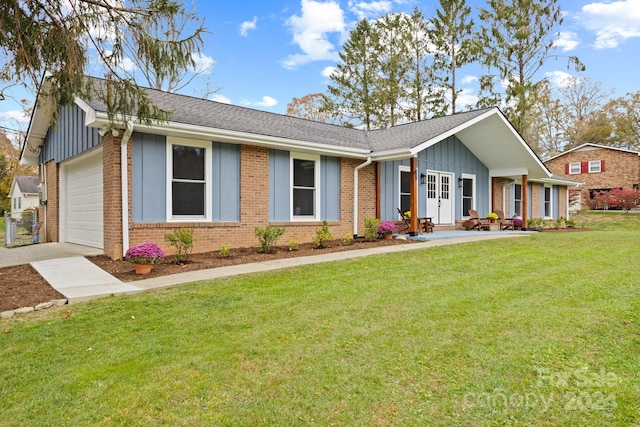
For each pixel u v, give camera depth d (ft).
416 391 9.01
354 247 30.73
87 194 33.55
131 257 20.57
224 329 12.61
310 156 34.86
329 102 90.79
